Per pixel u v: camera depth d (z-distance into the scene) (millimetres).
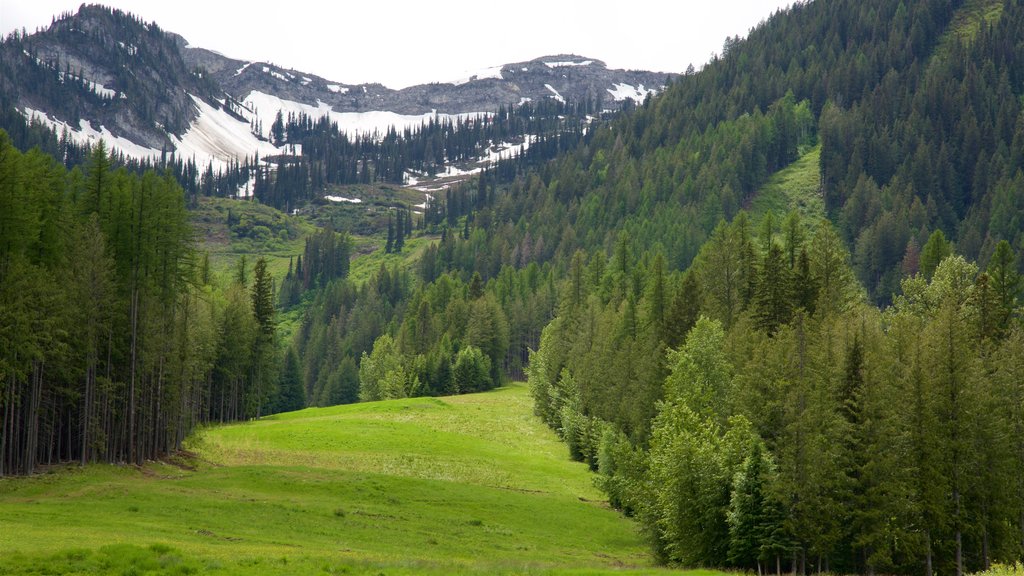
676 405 61625
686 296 88125
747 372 62875
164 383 76062
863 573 49844
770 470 47938
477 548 48719
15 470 55969
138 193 65875
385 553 42938
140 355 67125
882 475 48938
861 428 50719
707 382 65562
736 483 47656
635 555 55188
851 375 54969
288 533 45562
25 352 51719
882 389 53281
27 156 59188
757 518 47219
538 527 59781
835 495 49312
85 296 59000
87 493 51094
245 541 41312
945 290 86188
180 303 79938
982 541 50625
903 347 63469
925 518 49500
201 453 78500
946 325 55469
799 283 83812
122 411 66688
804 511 47438
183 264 73812
